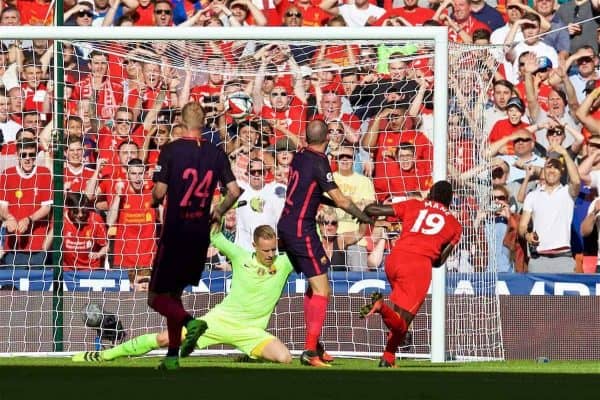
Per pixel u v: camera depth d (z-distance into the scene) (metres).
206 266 49.00
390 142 51.16
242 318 37.16
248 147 51.53
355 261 49.03
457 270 45.25
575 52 53.16
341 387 22.98
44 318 46.78
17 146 51.38
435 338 39.00
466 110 44.94
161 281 29.47
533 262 51.28
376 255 48.94
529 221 51.34
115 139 51.62
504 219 51.38
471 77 44.94
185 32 41.59
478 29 54.38
